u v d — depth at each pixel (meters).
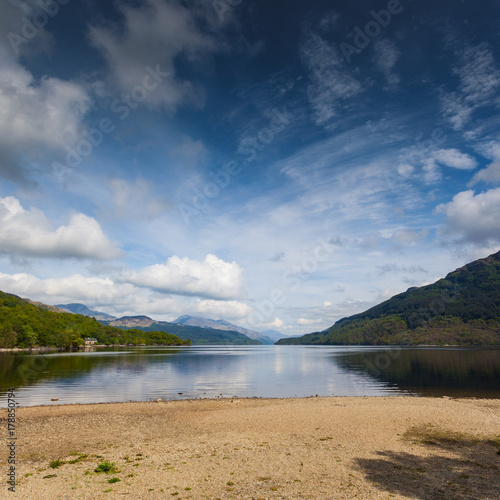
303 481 13.17
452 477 13.61
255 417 26.38
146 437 20.97
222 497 11.66
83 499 11.45
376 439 19.88
